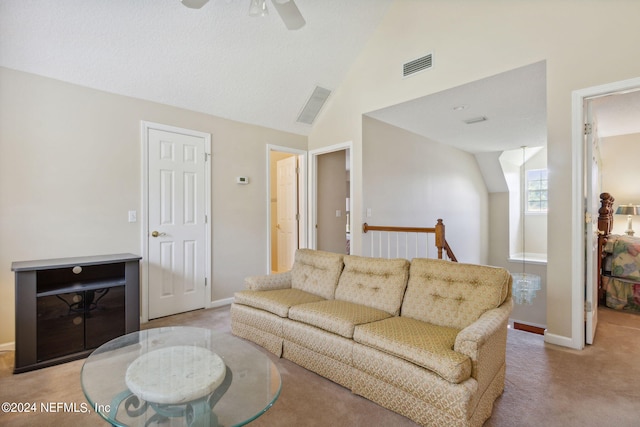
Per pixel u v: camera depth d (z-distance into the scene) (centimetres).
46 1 244
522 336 294
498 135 523
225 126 406
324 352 222
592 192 280
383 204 456
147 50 302
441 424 162
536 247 732
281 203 561
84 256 299
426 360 169
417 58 364
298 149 486
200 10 291
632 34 241
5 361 248
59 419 179
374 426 172
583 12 261
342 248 548
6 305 267
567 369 232
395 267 254
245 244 425
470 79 324
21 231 272
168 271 356
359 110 423
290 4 233
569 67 267
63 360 248
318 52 387
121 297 287
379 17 391
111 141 318
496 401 194
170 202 358
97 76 302
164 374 148
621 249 382
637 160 523
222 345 189
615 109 387
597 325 322
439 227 361
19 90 271
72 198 296
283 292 295
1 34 249
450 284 226
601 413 182
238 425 124
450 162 600
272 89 400
